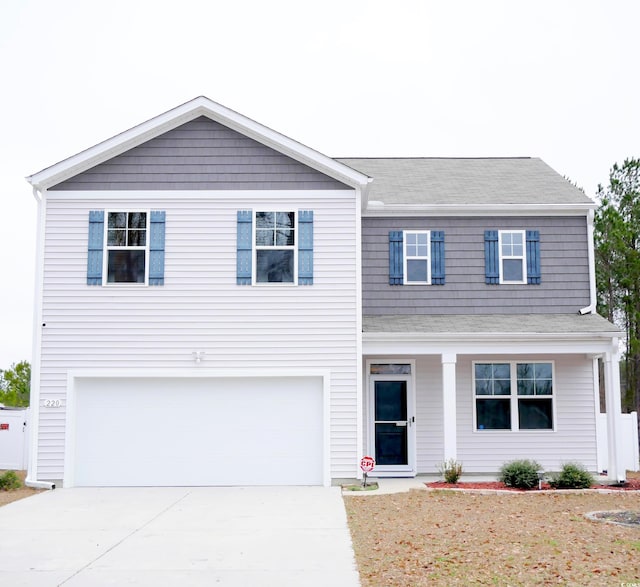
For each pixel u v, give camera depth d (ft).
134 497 47.01
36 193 52.90
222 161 53.57
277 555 31.48
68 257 52.60
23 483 52.80
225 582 27.53
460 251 61.05
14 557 31.45
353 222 53.11
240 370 51.96
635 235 85.30
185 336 52.13
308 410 52.29
